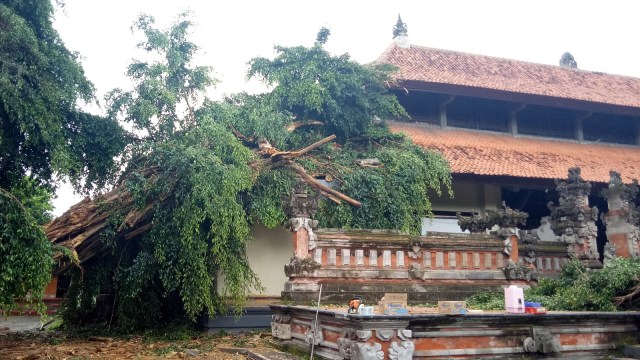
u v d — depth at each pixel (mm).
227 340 12586
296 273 11039
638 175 22797
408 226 15734
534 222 24188
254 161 14203
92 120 13242
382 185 15773
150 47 14211
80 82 12008
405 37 27531
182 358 10242
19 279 9477
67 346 12125
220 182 12117
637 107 26031
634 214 14820
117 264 14188
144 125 13781
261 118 14734
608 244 14219
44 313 9922
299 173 15016
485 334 7996
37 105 10719
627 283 10836
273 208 14086
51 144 11258
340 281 11312
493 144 23406
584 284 11125
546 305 10992
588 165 22953
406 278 11883
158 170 13367
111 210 13148
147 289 14086
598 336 8773
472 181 20188
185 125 14234
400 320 7320
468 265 12609
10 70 10695
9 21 10320
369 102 18391
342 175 15820
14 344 12578
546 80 27750
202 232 12922
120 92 13727
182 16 14594
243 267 13320
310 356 8766
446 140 22734
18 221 9492
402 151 17422
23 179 12758
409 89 23000
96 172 13680
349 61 18016
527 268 12938
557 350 8250
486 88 23641
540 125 26406
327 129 18000
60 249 11547
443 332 7750
